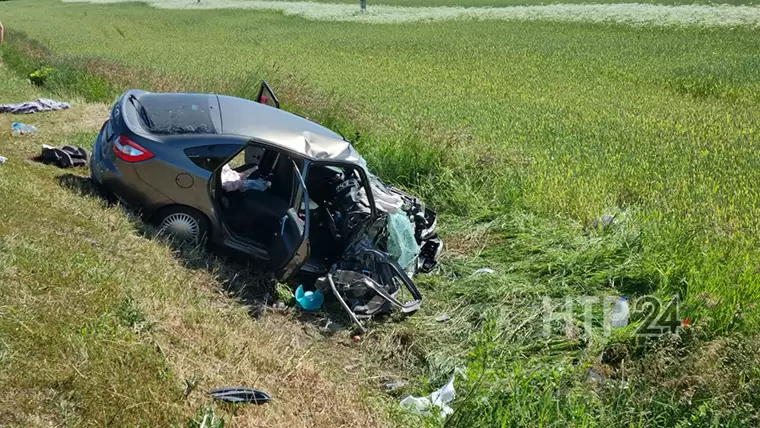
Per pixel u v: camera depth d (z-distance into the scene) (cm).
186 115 779
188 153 741
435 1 6800
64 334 498
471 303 752
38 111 1317
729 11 4225
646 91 2178
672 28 3759
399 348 677
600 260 818
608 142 1366
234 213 771
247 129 765
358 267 745
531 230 920
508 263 847
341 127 1259
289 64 2661
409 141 1149
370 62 2834
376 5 6481
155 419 456
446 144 1146
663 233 863
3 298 517
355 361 650
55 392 449
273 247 714
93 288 568
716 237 866
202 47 3394
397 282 751
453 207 1025
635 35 3650
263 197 780
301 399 538
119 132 760
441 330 701
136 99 816
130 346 509
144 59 2614
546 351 664
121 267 632
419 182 1083
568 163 1190
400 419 549
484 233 941
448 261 853
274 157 818
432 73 2527
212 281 699
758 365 591
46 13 6181
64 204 734
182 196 743
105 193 787
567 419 546
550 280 780
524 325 699
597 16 4444
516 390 559
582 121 1584
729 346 616
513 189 1026
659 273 773
